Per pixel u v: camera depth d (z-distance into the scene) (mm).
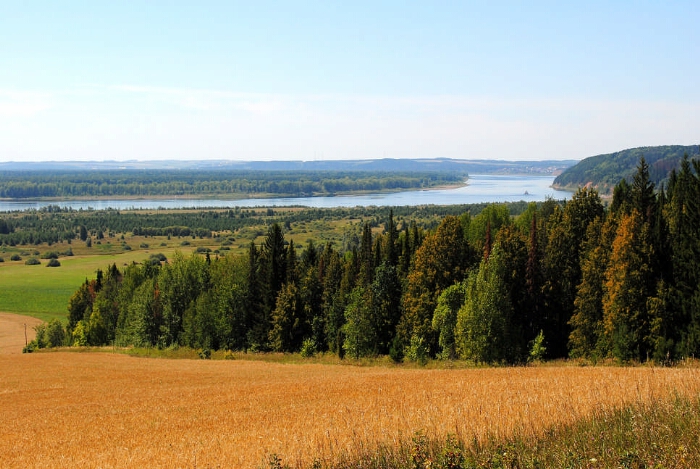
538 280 65062
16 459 28156
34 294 154750
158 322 97438
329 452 19734
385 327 76875
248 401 40625
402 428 21297
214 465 21844
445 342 64250
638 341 51906
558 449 15461
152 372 63625
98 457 26922
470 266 70625
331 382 47062
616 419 17750
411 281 70750
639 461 13469
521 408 22359
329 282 87125
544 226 74938
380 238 99188
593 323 57438
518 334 58906
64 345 112000
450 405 26625
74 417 39812
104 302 111875
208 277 99250
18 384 57594
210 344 87250
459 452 15602
